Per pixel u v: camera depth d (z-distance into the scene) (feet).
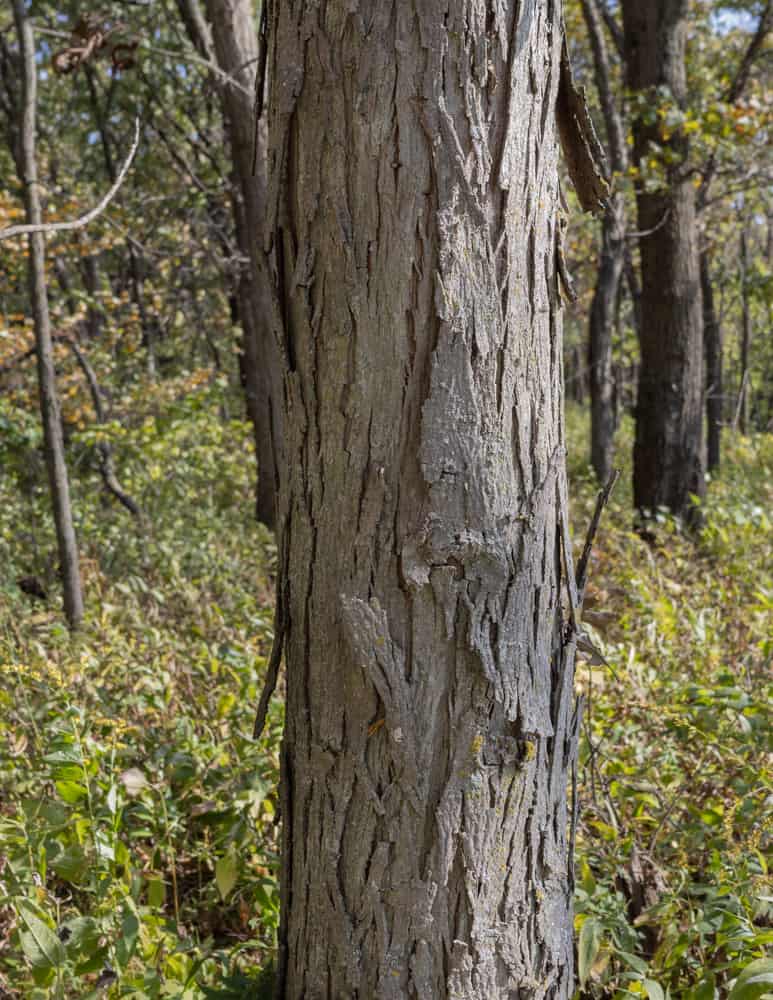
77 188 35.83
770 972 6.08
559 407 6.11
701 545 22.09
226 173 45.50
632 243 45.57
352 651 5.77
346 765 5.95
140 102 41.55
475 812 5.82
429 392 5.54
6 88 39.50
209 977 7.66
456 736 5.77
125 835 9.61
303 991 6.33
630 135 28.48
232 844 8.87
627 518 25.88
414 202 5.45
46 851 7.85
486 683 5.76
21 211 27.89
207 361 52.39
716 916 7.56
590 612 11.16
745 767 9.18
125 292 37.14
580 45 48.65
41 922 6.73
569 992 6.48
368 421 5.67
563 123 6.33
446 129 5.39
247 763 9.96
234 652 12.40
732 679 10.64
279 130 5.75
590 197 6.57
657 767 10.09
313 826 6.15
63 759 7.83
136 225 41.19
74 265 45.96
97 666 12.20
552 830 6.18
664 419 26.25
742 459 49.26
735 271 65.41
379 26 5.38
